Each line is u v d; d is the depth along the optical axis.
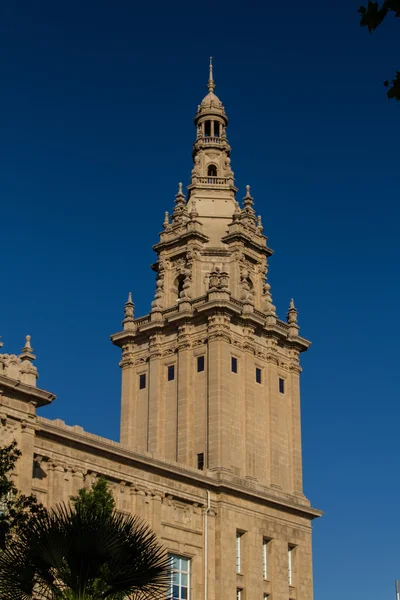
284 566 72.62
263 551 71.88
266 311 80.50
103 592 29.73
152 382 77.62
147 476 64.75
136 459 63.81
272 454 75.56
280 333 79.44
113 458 62.66
